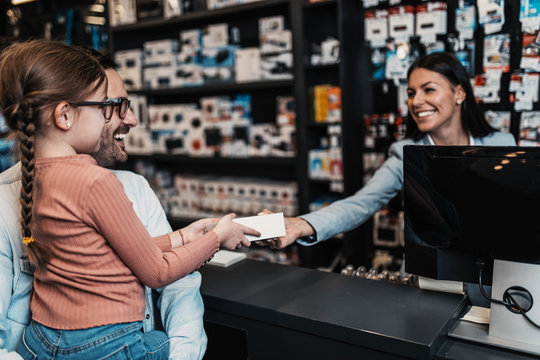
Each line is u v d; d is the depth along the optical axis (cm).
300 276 152
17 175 117
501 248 110
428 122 194
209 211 377
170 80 375
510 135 198
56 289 101
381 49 293
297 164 325
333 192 351
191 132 369
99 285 98
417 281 147
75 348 97
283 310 124
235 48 349
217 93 394
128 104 119
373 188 187
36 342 102
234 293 139
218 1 343
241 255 174
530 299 108
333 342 118
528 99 253
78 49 104
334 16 330
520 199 106
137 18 383
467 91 193
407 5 284
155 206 143
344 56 298
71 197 94
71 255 96
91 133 101
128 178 141
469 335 114
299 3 307
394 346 107
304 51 312
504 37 253
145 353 105
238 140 350
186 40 364
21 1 441
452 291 130
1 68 99
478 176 111
